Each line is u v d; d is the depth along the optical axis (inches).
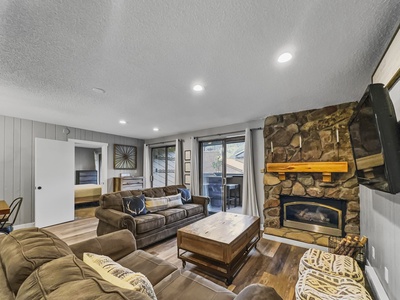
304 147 128.2
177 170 214.5
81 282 27.5
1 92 99.0
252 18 50.8
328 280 59.7
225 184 189.0
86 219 187.0
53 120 161.2
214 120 161.0
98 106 123.0
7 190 151.1
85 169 326.6
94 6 46.8
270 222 136.4
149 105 121.2
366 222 95.6
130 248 73.4
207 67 75.4
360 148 67.0
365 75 80.8
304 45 61.7
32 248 38.9
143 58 69.2
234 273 87.2
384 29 54.0
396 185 45.5
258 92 99.7
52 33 55.7
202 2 46.0
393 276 60.4
